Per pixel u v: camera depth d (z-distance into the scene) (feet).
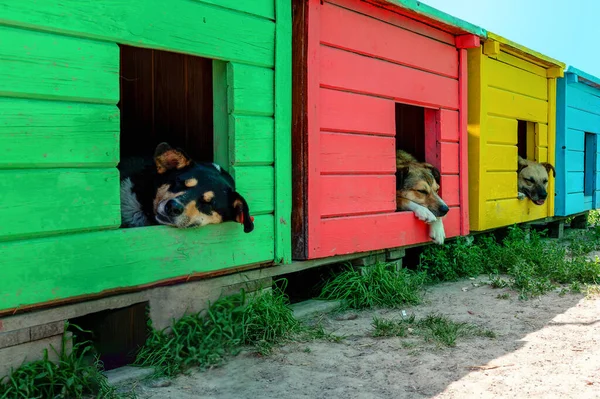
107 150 11.20
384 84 18.84
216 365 12.19
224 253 13.58
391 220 19.35
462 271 22.59
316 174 16.17
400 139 26.09
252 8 13.99
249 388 11.04
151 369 11.71
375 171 18.63
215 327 12.94
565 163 32.86
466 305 18.02
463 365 12.35
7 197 9.80
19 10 9.80
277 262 14.97
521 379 11.41
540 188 29.19
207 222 12.70
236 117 13.69
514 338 14.39
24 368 10.05
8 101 9.77
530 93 29.19
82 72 10.73
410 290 18.78
